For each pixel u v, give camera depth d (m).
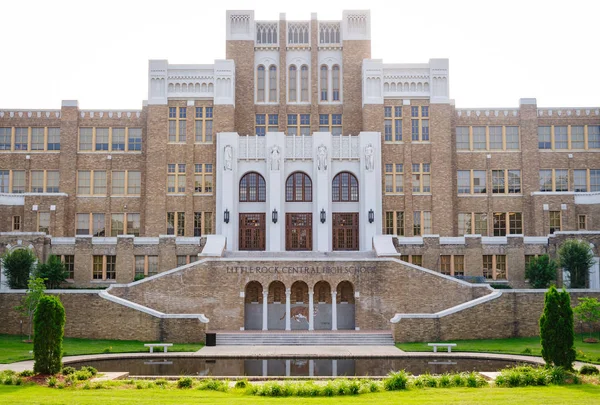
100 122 76.12
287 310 55.09
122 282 65.81
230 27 77.50
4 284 61.50
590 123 76.94
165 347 42.38
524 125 76.12
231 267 55.34
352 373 35.22
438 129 74.19
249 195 70.38
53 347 31.02
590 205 72.31
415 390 27.73
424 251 66.25
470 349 43.62
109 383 28.94
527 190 75.44
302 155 70.31
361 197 69.88
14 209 72.88
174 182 73.56
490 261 66.06
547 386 28.27
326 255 63.25
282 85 77.19
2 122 76.88
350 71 77.25
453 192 75.44
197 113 74.31
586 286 61.22
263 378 31.83
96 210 75.06
